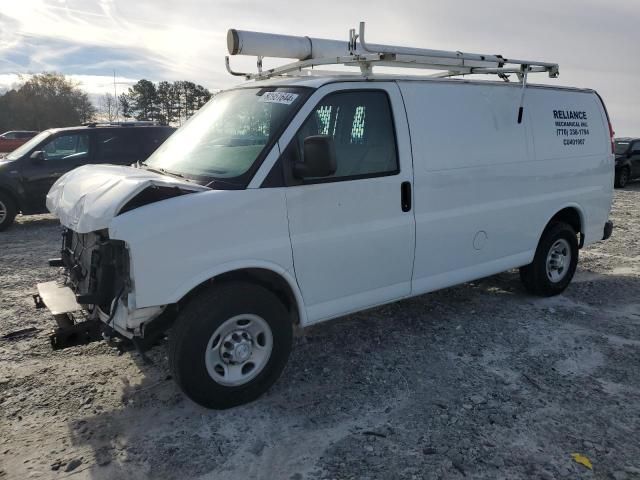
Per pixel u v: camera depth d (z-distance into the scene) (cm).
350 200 385
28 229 1007
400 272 427
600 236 625
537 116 527
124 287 322
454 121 451
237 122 396
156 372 402
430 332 480
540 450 315
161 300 314
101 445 317
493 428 336
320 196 369
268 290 357
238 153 369
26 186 995
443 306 545
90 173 384
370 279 409
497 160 483
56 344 340
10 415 346
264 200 344
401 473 294
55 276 656
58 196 396
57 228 1015
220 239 329
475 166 464
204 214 322
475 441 322
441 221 443
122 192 316
